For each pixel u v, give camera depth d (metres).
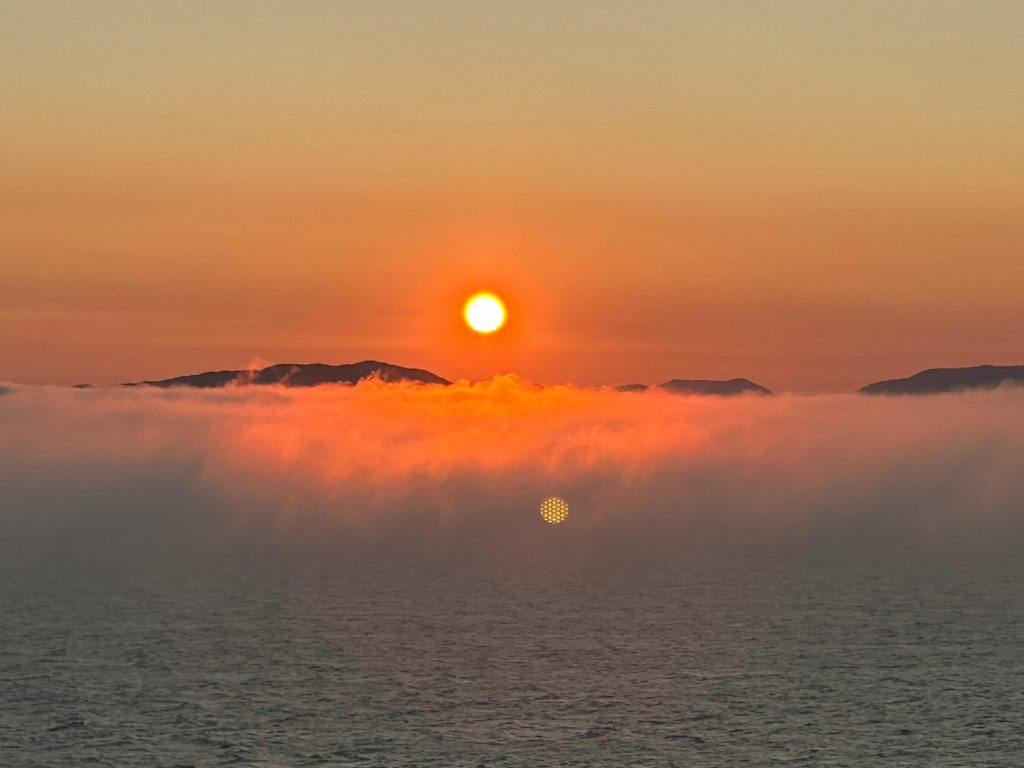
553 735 130.88
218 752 122.44
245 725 134.25
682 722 136.38
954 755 121.12
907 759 119.81
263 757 120.88
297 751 123.38
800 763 118.94
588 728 133.88
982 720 135.50
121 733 129.88
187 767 117.00
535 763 119.75
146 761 119.06
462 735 130.62
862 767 117.38
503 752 123.62
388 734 130.88
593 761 120.31
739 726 134.12
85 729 131.50
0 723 133.62
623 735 130.25
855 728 132.50
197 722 135.25
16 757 120.12
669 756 121.88
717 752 123.25
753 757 121.19
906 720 136.00
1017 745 124.75
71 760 119.38
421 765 118.56
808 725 134.25
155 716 138.12
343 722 136.38
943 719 136.38
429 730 132.88
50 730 130.88
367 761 119.88
